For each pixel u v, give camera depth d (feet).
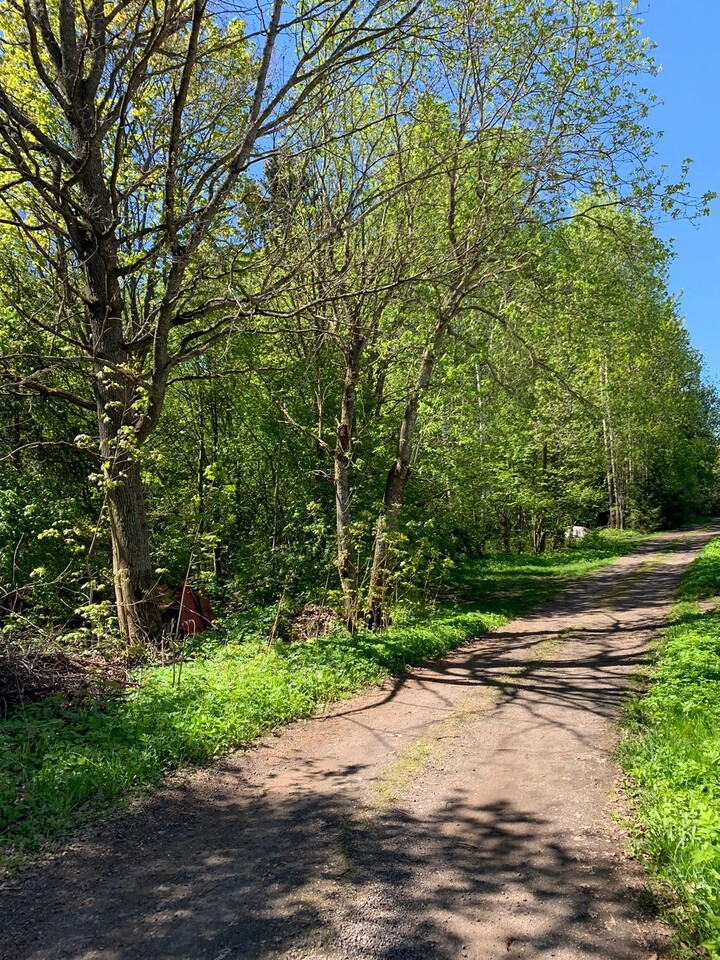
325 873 14.15
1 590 33.53
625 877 13.53
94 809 17.49
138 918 12.64
